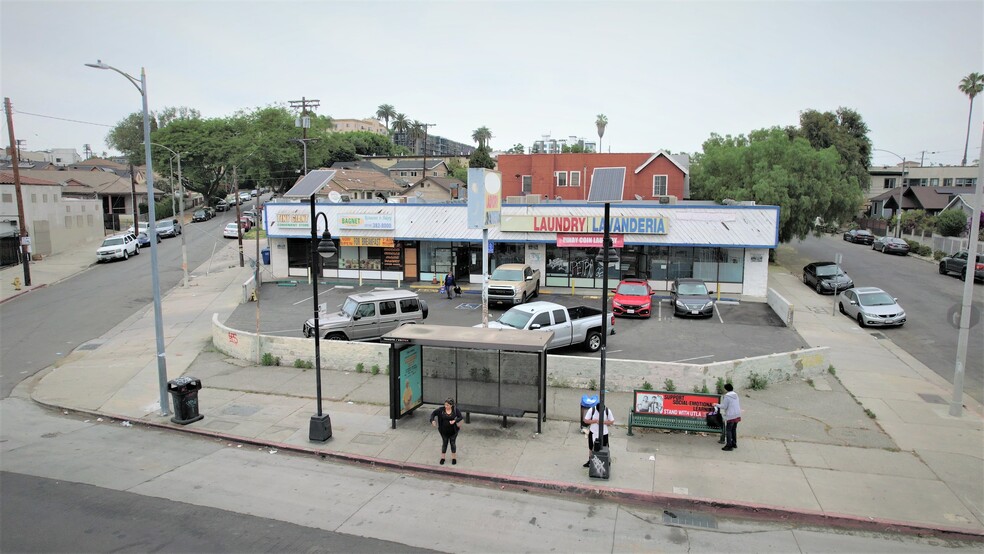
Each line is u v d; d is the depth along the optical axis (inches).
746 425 521.3
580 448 485.4
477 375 544.7
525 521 375.6
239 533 356.2
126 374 725.3
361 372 710.5
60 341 906.7
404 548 339.9
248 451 500.4
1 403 641.6
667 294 1202.6
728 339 840.3
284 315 1043.3
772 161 1544.0
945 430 509.0
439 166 4037.9
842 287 1221.1
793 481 418.0
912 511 375.9
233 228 2187.5
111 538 349.4
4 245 1626.5
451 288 1215.6
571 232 1230.3
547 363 636.7
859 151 2365.9
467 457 468.4
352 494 415.2
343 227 1376.7
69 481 435.5
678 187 1740.9
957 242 1654.8
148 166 572.1
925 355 769.6
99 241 2161.7
